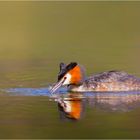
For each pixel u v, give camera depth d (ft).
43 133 51.65
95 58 101.55
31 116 57.72
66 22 153.89
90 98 66.54
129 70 87.30
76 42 126.21
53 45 122.42
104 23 151.74
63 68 71.51
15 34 137.18
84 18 158.20
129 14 160.25
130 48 113.70
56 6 173.88
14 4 172.35
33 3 174.50
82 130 52.65
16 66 94.43
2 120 56.18
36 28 145.79
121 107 61.36
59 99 66.08
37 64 96.32
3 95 68.85
